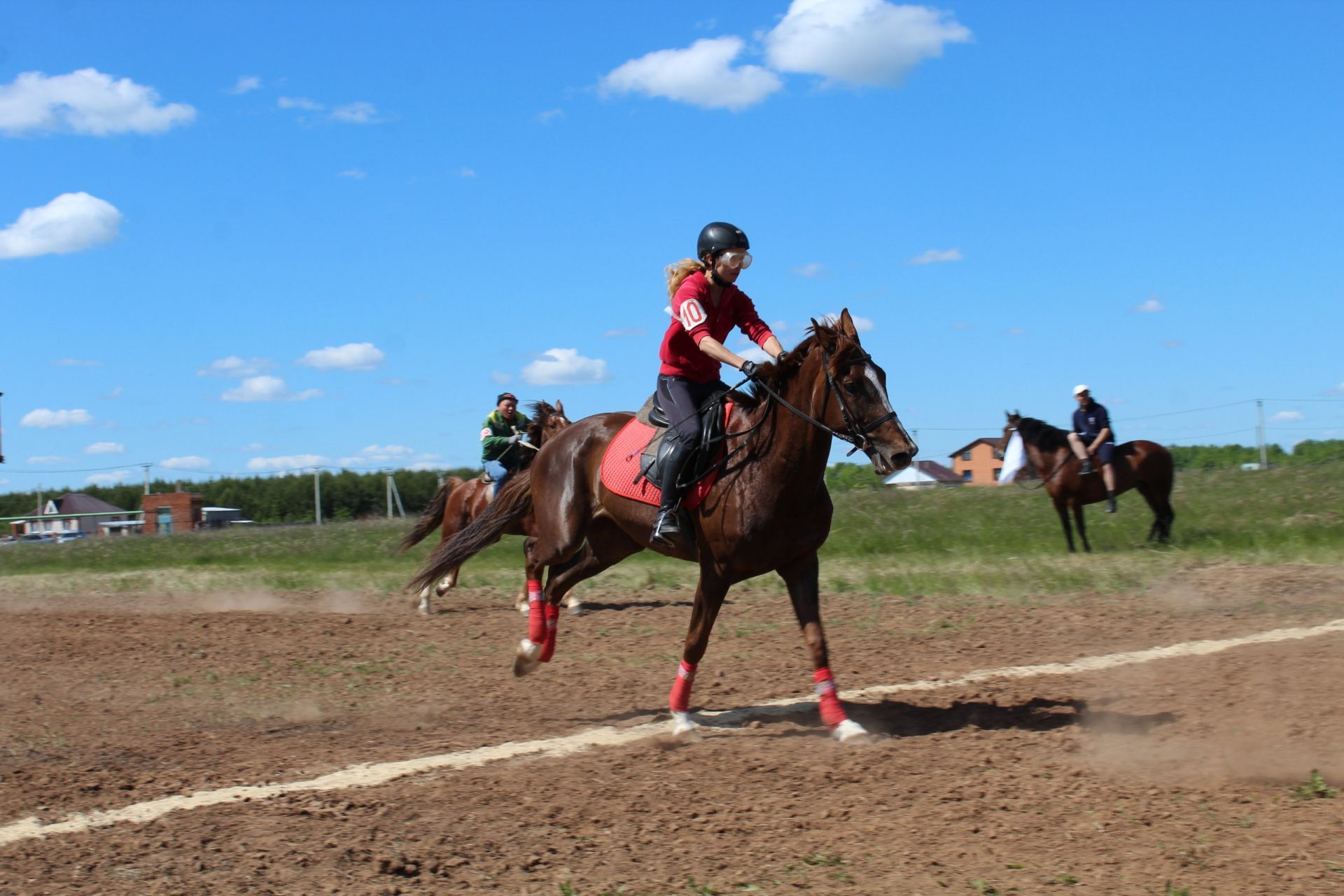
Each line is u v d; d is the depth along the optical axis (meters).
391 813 5.16
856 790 5.29
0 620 12.70
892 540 16.95
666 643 9.98
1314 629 8.89
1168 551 14.73
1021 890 4.02
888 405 5.94
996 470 42.66
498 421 12.88
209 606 14.62
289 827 4.98
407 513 50.53
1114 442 15.44
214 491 54.25
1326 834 4.37
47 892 4.33
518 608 13.19
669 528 6.52
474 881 4.35
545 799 5.32
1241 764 5.32
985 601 11.54
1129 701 6.79
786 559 6.38
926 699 7.27
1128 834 4.49
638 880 4.31
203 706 7.90
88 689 8.57
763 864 4.41
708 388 6.87
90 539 31.39
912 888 4.10
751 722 6.87
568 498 7.41
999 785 5.20
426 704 7.86
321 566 20.05
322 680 8.81
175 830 4.98
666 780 5.57
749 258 6.53
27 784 5.81
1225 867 4.11
